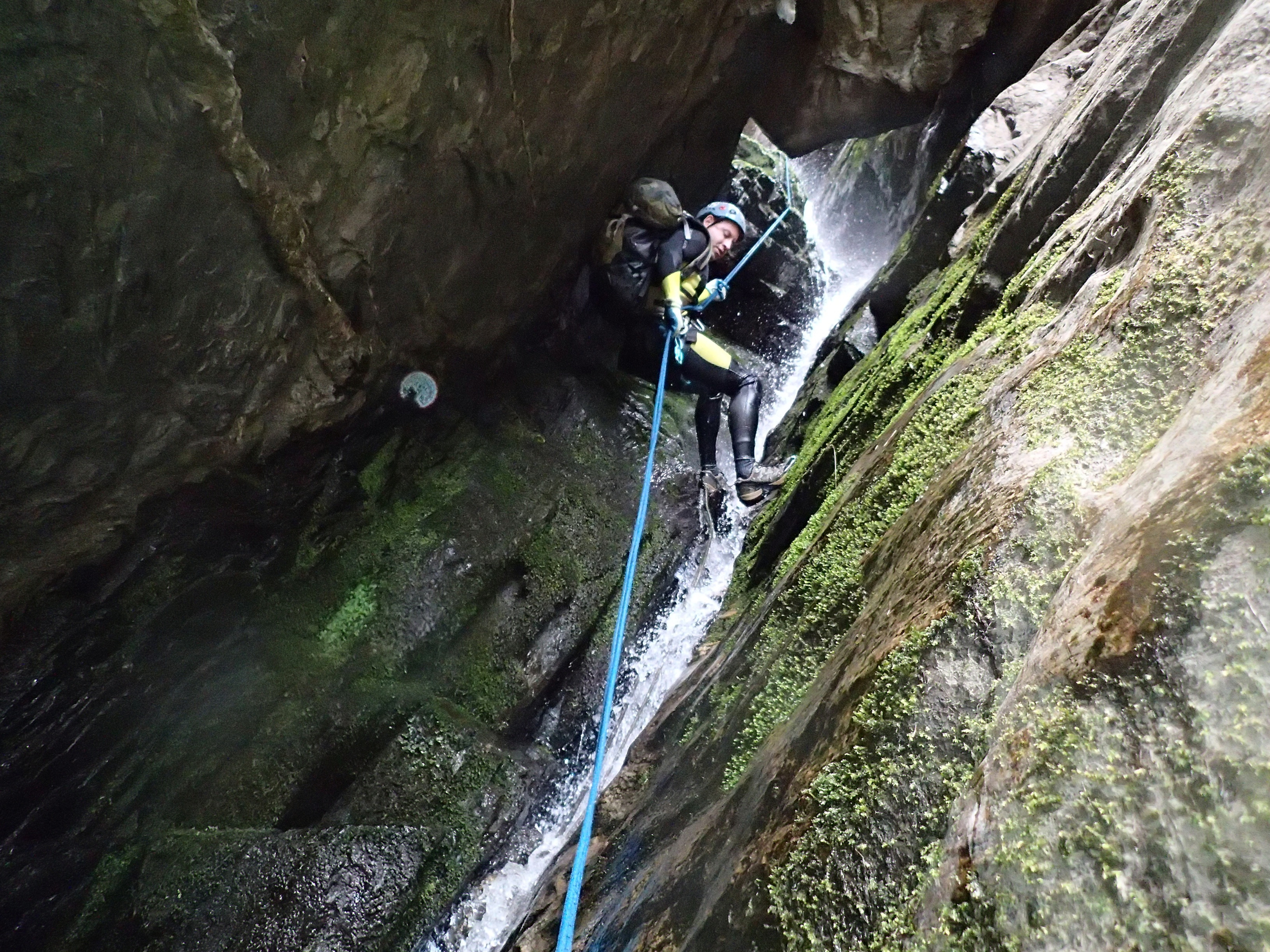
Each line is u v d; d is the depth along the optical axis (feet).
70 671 8.25
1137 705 2.47
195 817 8.95
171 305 6.84
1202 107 4.74
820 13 15.29
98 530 7.84
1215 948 2.00
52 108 5.15
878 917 3.07
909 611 4.09
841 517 7.23
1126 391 3.88
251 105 6.54
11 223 5.31
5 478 6.45
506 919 9.21
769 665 6.59
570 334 15.99
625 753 10.73
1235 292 3.65
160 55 5.56
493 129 9.73
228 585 10.04
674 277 12.74
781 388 20.04
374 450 11.97
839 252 24.47
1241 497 2.55
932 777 3.24
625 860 6.58
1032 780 2.62
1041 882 2.42
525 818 10.22
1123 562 2.81
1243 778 2.14
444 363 12.35
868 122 18.01
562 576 12.48
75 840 8.34
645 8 10.87
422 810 9.73
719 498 13.56
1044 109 12.70
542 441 13.97
